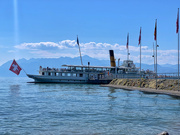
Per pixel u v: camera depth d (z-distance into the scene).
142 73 136.62
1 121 26.75
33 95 59.78
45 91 74.75
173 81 74.12
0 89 85.50
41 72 132.50
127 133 21.58
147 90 73.19
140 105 40.03
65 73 131.25
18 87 99.25
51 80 130.38
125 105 40.00
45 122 26.20
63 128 23.48
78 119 27.83
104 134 21.25
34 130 22.73
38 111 33.53
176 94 58.12
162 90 69.75
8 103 42.47
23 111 33.53
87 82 131.12
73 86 106.94
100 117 29.05
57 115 30.41
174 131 22.14
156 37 70.50
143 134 21.23
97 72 135.00
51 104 41.25
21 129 23.16
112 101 46.16
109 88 93.25
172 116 29.62
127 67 137.88
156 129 23.02
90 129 23.06
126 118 28.36
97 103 42.84
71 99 50.00
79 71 133.25
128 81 103.38
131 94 63.34
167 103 42.81
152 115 30.34
